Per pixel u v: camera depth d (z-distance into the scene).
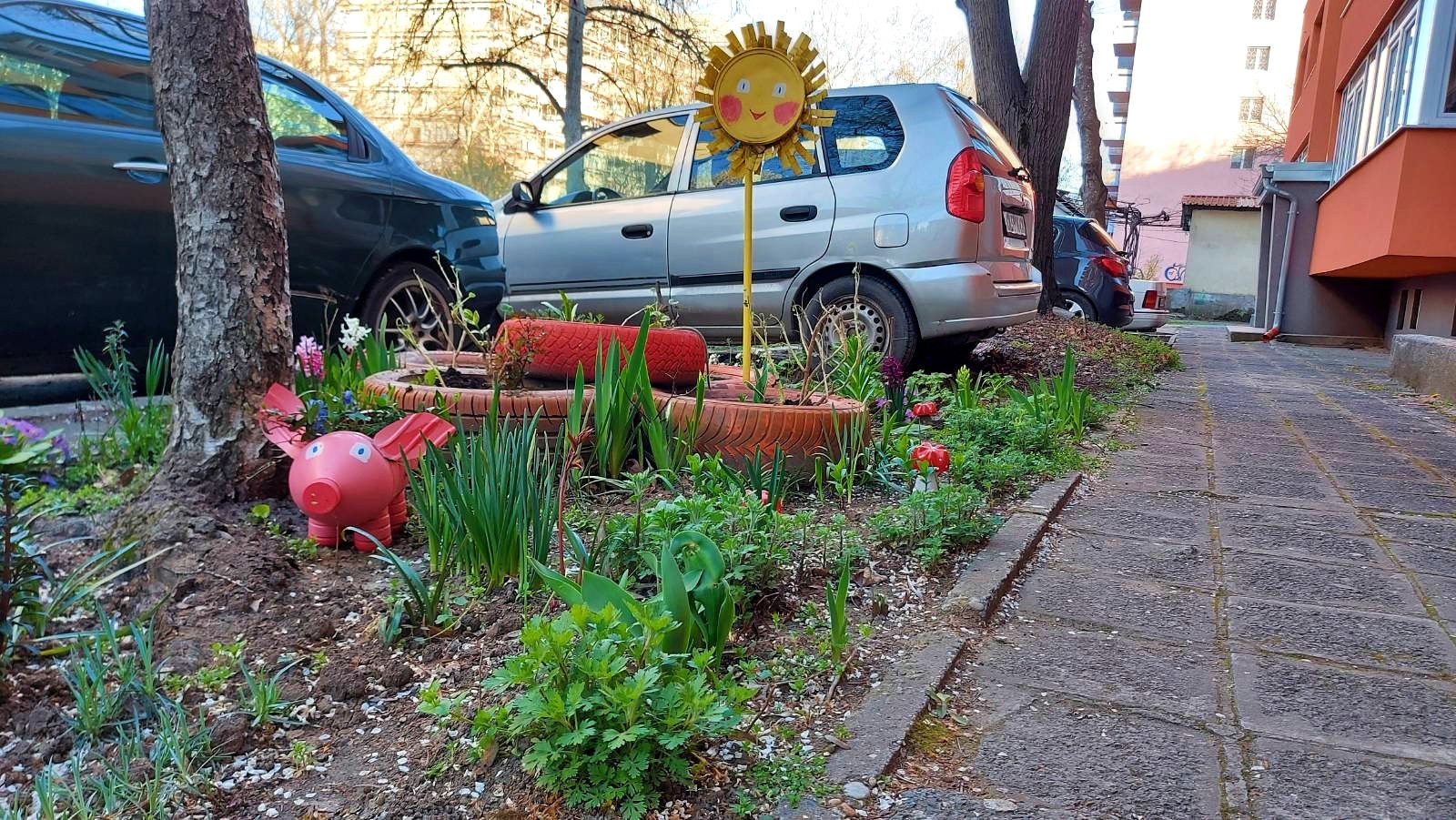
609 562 2.51
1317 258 14.18
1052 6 9.99
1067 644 2.60
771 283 6.42
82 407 4.16
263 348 3.12
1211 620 2.79
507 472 2.64
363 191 5.20
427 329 5.60
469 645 2.35
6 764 1.87
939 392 5.54
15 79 3.96
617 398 3.52
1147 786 1.89
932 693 2.22
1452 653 2.57
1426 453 5.28
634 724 1.73
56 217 3.97
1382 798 1.87
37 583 2.29
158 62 3.06
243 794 1.79
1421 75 9.12
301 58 21.34
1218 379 8.99
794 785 1.82
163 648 2.29
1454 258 9.16
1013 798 1.84
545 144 21.61
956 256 5.93
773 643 2.42
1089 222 12.91
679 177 6.79
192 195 3.04
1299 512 3.98
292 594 2.59
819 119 4.06
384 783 1.83
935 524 3.17
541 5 18.55
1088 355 8.88
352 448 2.85
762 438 3.70
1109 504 4.08
